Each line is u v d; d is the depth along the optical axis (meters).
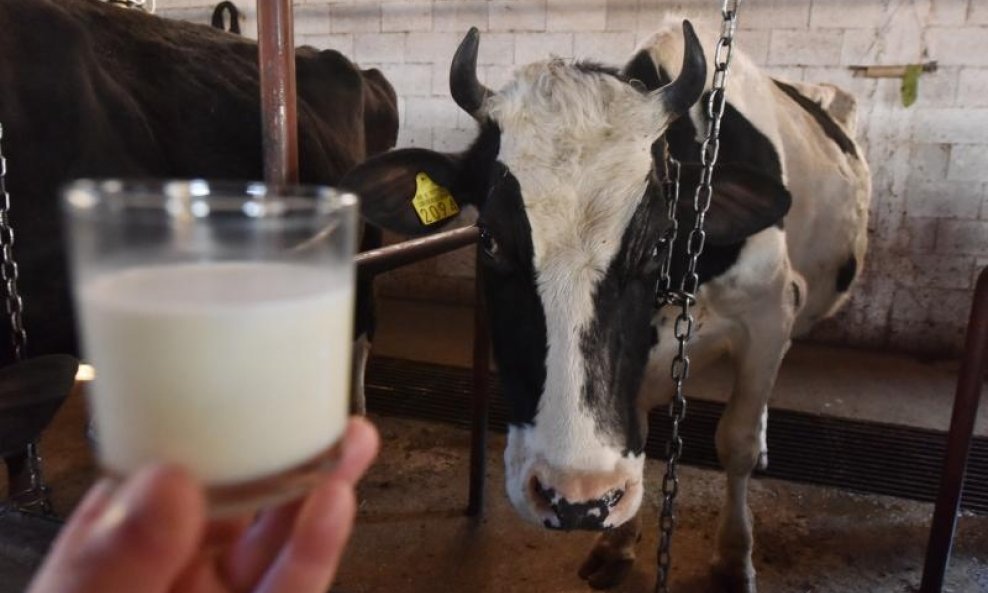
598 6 5.25
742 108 2.11
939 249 4.80
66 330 2.01
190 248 0.42
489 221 1.46
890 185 4.83
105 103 2.04
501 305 1.50
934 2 4.57
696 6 5.04
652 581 2.33
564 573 2.38
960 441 1.98
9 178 1.81
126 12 2.38
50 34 1.94
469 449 3.25
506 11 5.46
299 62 2.93
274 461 0.43
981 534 2.66
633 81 1.63
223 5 5.39
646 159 1.45
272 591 0.48
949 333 4.86
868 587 2.35
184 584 0.52
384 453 3.20
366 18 5.82
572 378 1.35
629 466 1.39
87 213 0.41
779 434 3.47
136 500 0.34
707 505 2.80
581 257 1.38
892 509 2.84
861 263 3.32
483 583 2.32
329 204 0.46
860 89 4.80
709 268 1.92
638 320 1.49
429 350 4.62
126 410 0.42
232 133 2.36
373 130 3.62
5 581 0.85
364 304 3.05
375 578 2.34
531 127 1.46
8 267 1.40
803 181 2.47
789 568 2.44
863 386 4.19
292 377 0.43
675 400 1.43
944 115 4.66
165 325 0.40
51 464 2.93
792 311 2.15
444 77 5.73
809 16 4.83
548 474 1.33
